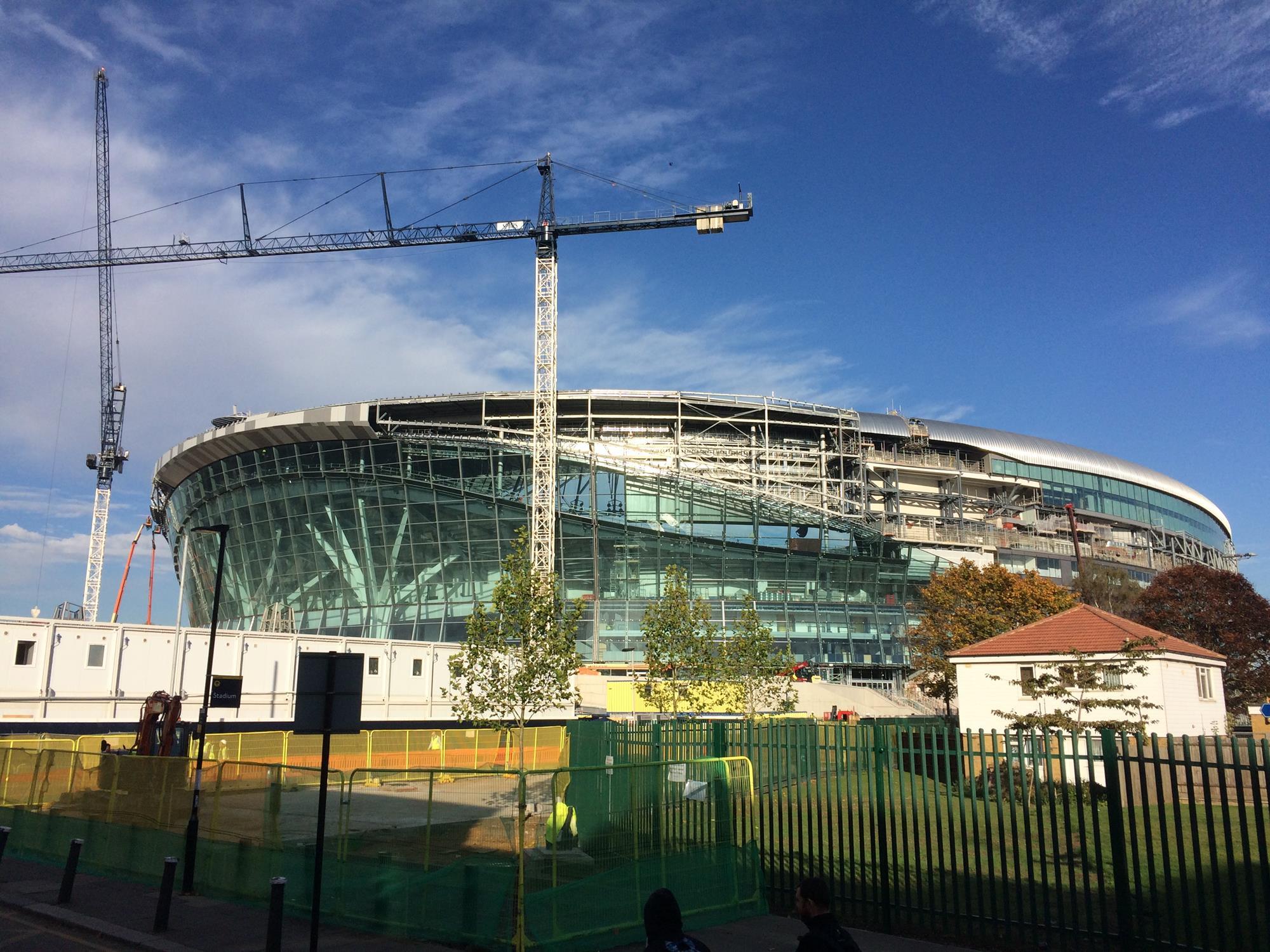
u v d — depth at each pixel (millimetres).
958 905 12539
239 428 88000
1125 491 117375
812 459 93500
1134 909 13312
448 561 82438
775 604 82812
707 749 17000
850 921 13578
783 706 41844
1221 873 16750
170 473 100312
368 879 13648
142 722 28516
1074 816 22891
